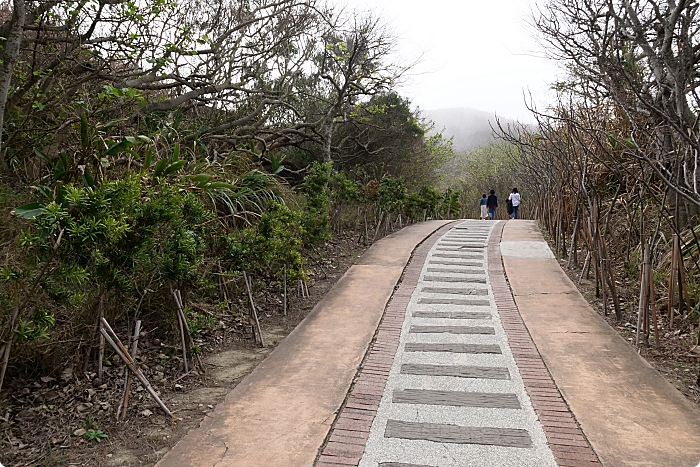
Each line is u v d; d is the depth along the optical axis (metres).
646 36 5.95
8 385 3.45
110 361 3.99
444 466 2.72
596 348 4.41
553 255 8.37
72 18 5.89
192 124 9.48
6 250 3.97
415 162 19.09
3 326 3.16
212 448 2.88
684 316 4.91
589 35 6.19
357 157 16.81
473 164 29.56
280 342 4.68
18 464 2.70
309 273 6.81
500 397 3.55
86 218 2.94
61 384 3.56
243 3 9.87
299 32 10.27
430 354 4.37
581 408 3.34
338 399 3.51
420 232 11.05
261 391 3.63
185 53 6.75
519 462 2.75
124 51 6.15
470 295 6.20
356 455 2.83
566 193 9.23
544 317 5.30
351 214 11.17
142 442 2.96
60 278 3.29
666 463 2.70
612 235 7.50
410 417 3.27
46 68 6.34
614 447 2.87
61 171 4.50
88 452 2.85
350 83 12.08
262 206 7.25
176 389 3.71
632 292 5.87
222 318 5.23
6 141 5.48
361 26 11.80
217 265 5.38
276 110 13.05
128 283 3.54
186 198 4.27
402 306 5.78
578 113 7.71
